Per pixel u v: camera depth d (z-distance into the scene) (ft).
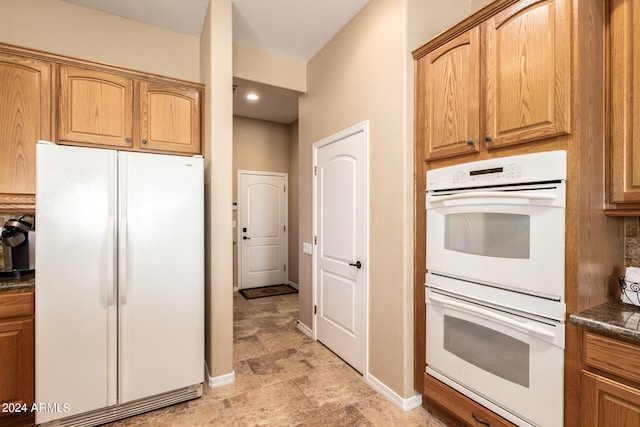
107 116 7.07
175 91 7.79
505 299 4.93
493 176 5.08
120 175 6.17
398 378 6.73
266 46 9.71
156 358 6.48
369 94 7.59
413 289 6.68
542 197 4.38
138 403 6.41
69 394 5.76
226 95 7.61
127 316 6.21
